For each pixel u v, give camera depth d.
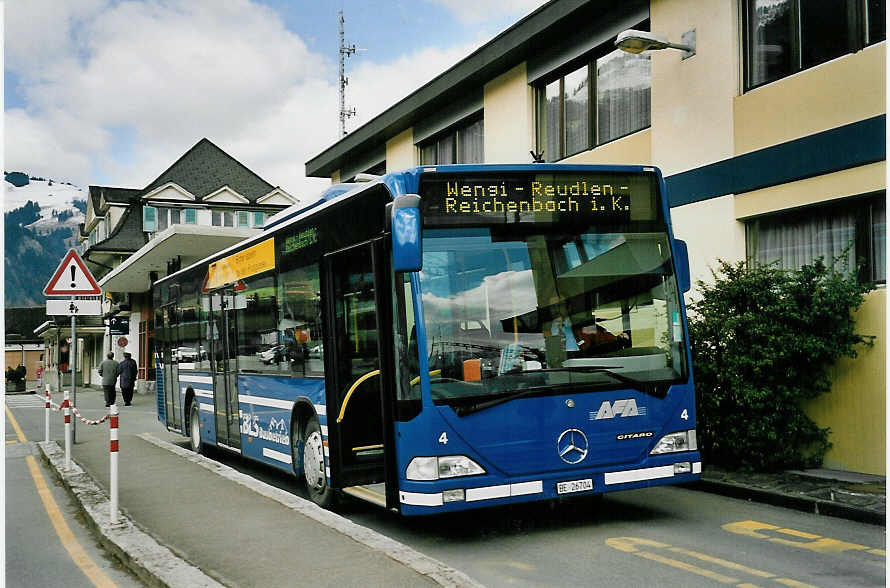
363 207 7.55
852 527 7.46
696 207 11.92
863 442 9.54
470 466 6.61
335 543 6.53
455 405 6.61
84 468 11.53
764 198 10.81
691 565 6.21
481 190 7.05
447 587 5.31
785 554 6.52
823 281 9.47
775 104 10.66
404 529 7.70
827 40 10.10
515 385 6.79
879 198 9.59
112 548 7.01
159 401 16.58
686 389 7.33
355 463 8.01
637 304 7.30
